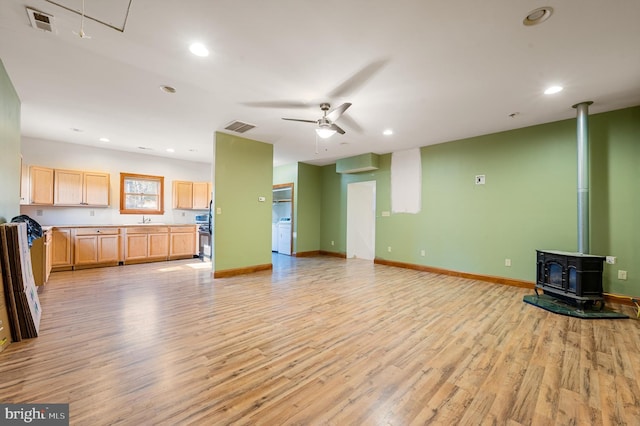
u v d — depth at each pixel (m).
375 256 6.57
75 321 2.91
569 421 1.56
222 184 4.99
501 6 1.90
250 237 5.42
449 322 2.99
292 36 2.24
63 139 5.40
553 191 4.20
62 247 5.21
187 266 5.91
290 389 1.83
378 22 2.07
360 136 5.04
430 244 5.61
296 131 4.82
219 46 2.38
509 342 2.53
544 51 2.41
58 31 2.19
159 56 2.54
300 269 5.82
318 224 8.12
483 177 4.92
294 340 2.54
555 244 4.18
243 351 2.33
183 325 2.85
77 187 5.64
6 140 2.90
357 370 2.06
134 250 6.08
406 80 2.94
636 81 2.93
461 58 2.53
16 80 3.00
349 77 2.89
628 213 3.59
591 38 2.23
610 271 3.69
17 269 2.46
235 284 4.51
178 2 1.86
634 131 3.56
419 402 1.72
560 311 3.26
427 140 5.27
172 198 7.14
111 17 2.02
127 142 5.62
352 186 7.57
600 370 2.08
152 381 1.89
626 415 1.61
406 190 6.02
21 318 2.48
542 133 4.30
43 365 2.07
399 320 3.03
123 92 3.28
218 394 1.77
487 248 4.85
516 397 1.77
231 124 4.46
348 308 3.41
